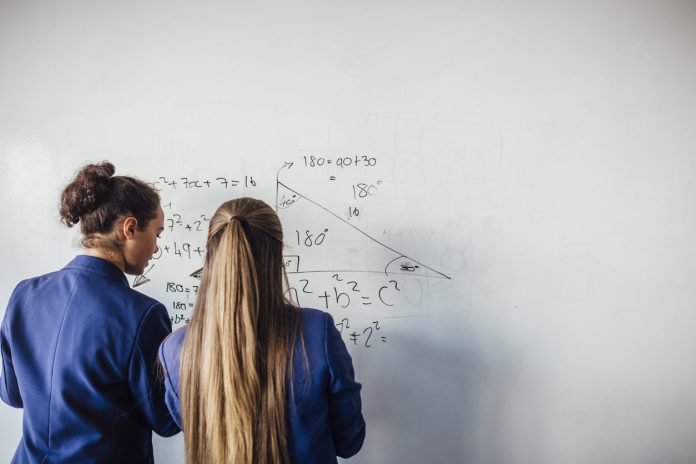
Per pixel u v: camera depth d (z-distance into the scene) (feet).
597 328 3.27
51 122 3.39
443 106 3.20
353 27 3.21
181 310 3.41
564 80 3.20
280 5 3.23
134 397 2.25
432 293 3.29
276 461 1.77
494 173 3.22
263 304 1.83
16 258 3.48
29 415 2.13
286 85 3.25
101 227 2.28
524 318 3.29
